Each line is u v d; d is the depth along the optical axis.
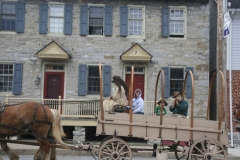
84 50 18.48
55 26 18.58
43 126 8.23
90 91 18.47
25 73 18.14
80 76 18.27
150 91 18.31
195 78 18.53
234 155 12.60
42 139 8.16
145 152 13.01
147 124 8.38
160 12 18.77
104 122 8.33
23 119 8.07
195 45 18.70
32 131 8.22
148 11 18.77
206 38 18.73
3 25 18.41
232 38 18.52
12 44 18.23
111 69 18.42
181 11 18.91
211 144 8.59
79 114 16.36
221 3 13.52
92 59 18.48
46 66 18.36
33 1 18.44
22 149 13.05
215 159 8.75
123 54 18.08
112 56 18.53
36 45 18.27
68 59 18.36
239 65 18.39
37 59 18.19
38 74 18.14
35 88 18.08
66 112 16.45
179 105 9.83
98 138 17.55
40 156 8.16
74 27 18.55
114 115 8.43
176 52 18.64
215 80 20.39
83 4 18.61
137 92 10.86
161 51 18.61
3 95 17.98
